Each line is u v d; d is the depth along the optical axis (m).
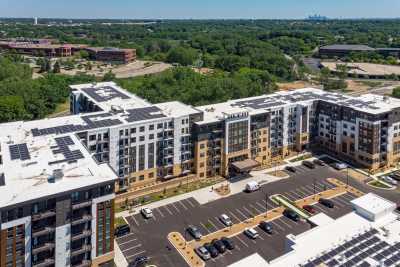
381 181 148.38
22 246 83.12
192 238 111.00
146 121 135.38
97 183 89.38
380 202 91.00
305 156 172.38
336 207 128.00
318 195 136.38
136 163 136.62
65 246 88.19
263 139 162.75
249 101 178.62
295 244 78.19
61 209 85.88
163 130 139.38
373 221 86.31
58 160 101.44
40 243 85.94
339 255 74.44
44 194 83.50
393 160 165.38
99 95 174.88
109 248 95.12
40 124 132.50
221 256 103.19
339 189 141.12
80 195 88.62
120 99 168.88
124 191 135.12
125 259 101.56
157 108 153.62
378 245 77.56
